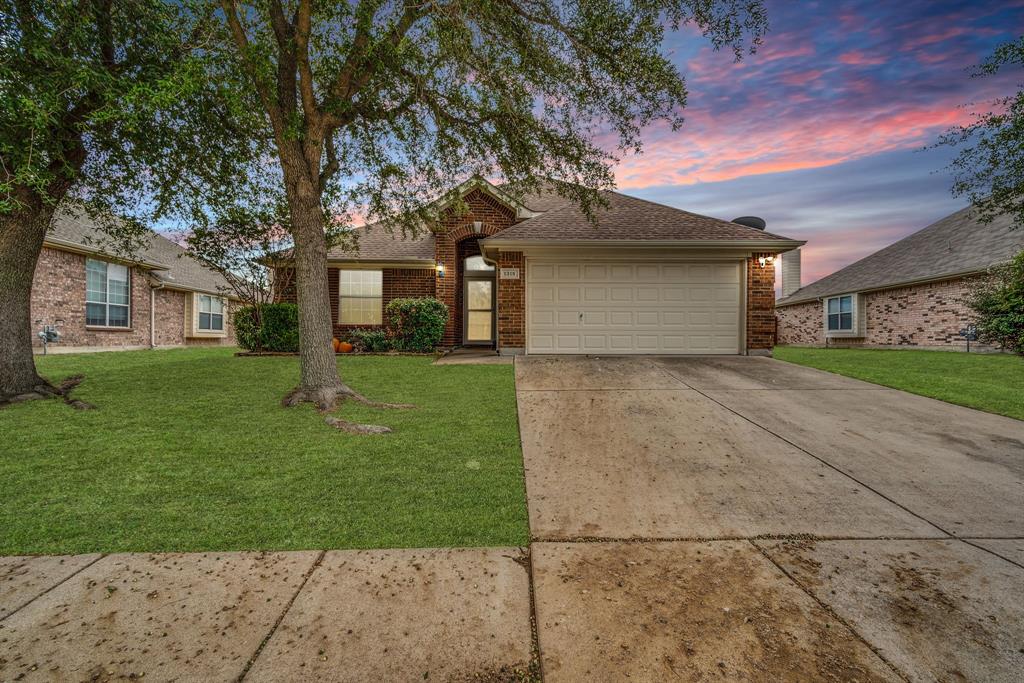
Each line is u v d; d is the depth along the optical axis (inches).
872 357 488.7
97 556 108.8
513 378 331.9
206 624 85.4
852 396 280.1
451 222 553.9
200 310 799.1
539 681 72.7
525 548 115.9
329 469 165.9
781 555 112.9
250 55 227.3
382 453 183.3
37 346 500.4
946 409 252.2
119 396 269.4
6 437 192.9
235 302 890.7
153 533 119.6
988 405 258.8
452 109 315.6
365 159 349.1
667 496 147.9
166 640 80.9
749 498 146.4
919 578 102.8
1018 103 295.1
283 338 481.4
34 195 253.4
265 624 85.7
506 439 202.1
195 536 118.5
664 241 423.2
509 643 81.7
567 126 318.0
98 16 230.2
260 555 110.3
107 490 145.0
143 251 674.8
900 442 199.9
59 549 111.3
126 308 637.9
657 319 443.8
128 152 298.8
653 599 94.7
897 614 90.0
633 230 446.0
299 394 258.4
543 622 87.2
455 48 251.4
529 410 249.6
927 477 162.9
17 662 75.1
